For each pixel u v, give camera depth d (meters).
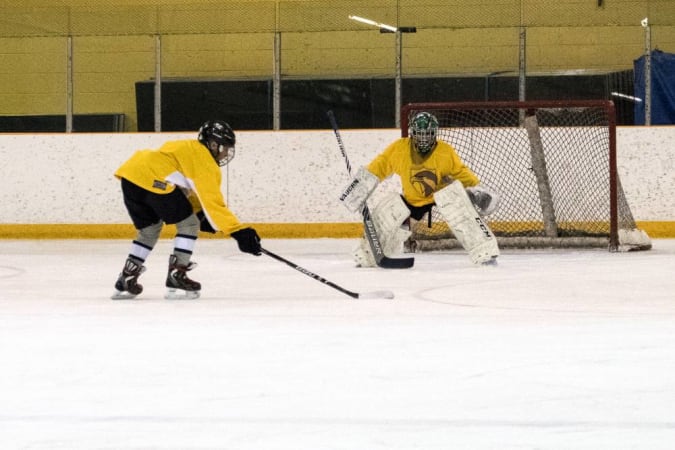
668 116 25.67
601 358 7.34
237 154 23.56
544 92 27.48
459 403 5.91
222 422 5.50
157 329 9.00
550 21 27.17
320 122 28.06
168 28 27.31
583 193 22.08
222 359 7.41
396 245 15.92
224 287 12.88
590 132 21.98
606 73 27.17
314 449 4.96
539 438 5.14
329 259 17.69
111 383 6.56
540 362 7.20
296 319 9.63
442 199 15.98
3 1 29.61
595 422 5.45
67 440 5.16
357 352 7.68
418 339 8.30
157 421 5.54
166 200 11.30
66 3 29.89
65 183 23.75
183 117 28.27
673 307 10.52
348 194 15.57
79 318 9.84
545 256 17.97
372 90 27.83
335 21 27.55
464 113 27.28
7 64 29.05
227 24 27.33
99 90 29.09
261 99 28.09
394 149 16.58
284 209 23.52
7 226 23.88
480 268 15.62
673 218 22.94
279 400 6.03
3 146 23.84
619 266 15.62
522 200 22.28
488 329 8.87
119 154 23.70
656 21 26.45
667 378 6.61
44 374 6.88
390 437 5.18
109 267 16.27
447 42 28.45
